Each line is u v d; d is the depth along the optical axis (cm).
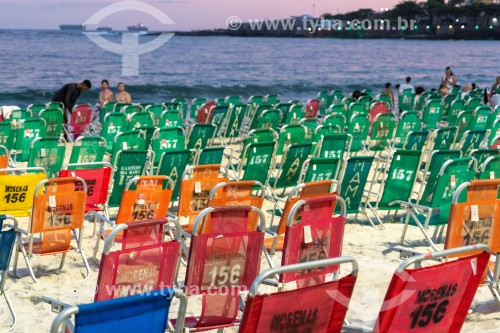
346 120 1488
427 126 1538
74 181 653
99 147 945
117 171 793
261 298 355
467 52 9050
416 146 1009
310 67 6109
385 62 6912
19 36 9031
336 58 7356
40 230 647
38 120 1135
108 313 344
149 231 495
